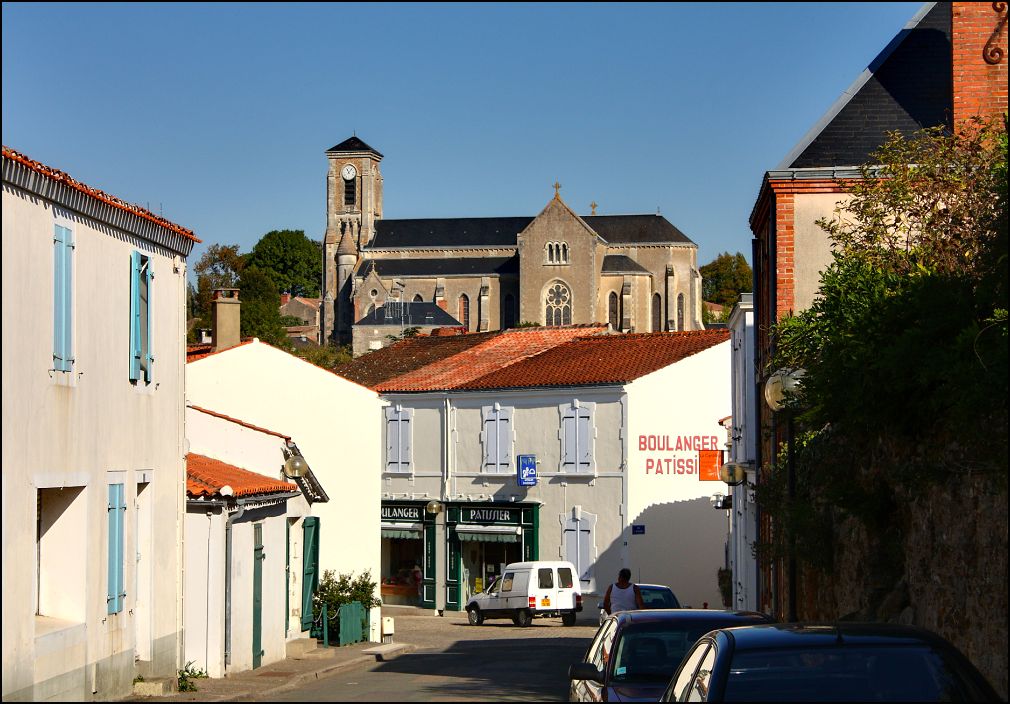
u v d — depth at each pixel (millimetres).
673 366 44312
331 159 187750
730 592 37688
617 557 43625
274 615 25078
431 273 172750
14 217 13906
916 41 25641
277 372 35906
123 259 17531
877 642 7961
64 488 15945
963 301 12898
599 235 169500
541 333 55375
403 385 50719
